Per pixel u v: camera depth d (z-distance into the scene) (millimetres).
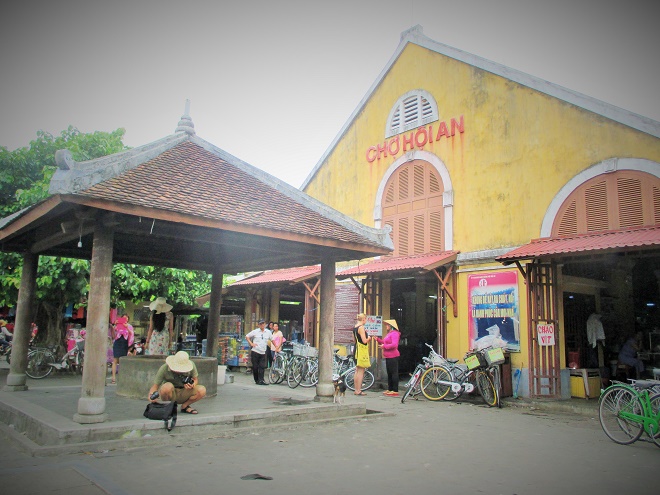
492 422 9625
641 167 11328
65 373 16078
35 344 16422
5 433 7656
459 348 14039
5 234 9203
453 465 6430
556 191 12695
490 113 14352
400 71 17156
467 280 14133
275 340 14969
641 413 7660
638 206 11336
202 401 9703
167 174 8500
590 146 12219
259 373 14219
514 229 13398
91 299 7281
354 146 18375
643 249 9805
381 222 16969
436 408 11289
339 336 17703
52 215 7672
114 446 6723
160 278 17281
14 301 15828
